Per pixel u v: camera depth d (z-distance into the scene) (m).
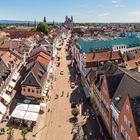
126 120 55.84
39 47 159.00
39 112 88.31
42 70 114.00
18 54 151.50
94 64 119.00
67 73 143.88
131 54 128.75
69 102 98.38
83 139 71.06
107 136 69.69
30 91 98.06
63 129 77.25
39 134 74.56
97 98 85.75
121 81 70.19
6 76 107.69
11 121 81.25
